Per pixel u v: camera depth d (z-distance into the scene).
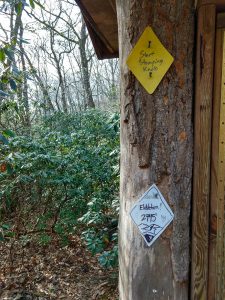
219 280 1.04
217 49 0.98
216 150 1.01
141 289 1.06
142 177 1.02
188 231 1.04
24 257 3.00
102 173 3.24
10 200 3.04
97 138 3.90
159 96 0.99
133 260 1.06
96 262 2.94
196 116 1.00
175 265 1.04
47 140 3.74
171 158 1.00
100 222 2.76
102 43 2.02
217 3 0.95
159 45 0.97
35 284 2.59
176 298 1.04
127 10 1.00
